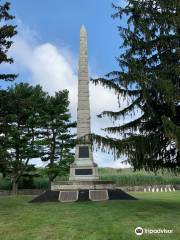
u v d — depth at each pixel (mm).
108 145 16344
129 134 17328
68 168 39781
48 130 41062
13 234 12852
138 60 17359
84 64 28703
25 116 38844
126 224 13695
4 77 22703
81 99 27938
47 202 23172
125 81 16281
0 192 41531
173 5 16484
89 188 25312
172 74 16344
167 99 15508
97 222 14328
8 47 22578
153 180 53312
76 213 16766
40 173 41406
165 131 14969
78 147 27594
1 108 23016
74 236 12297
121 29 17344
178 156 17172
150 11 17062
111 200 23172
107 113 17469
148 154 16609
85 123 27438
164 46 17109
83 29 29656
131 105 17484
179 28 16797
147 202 21125
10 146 38156
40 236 12469
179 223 13773
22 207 19828
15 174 40500
